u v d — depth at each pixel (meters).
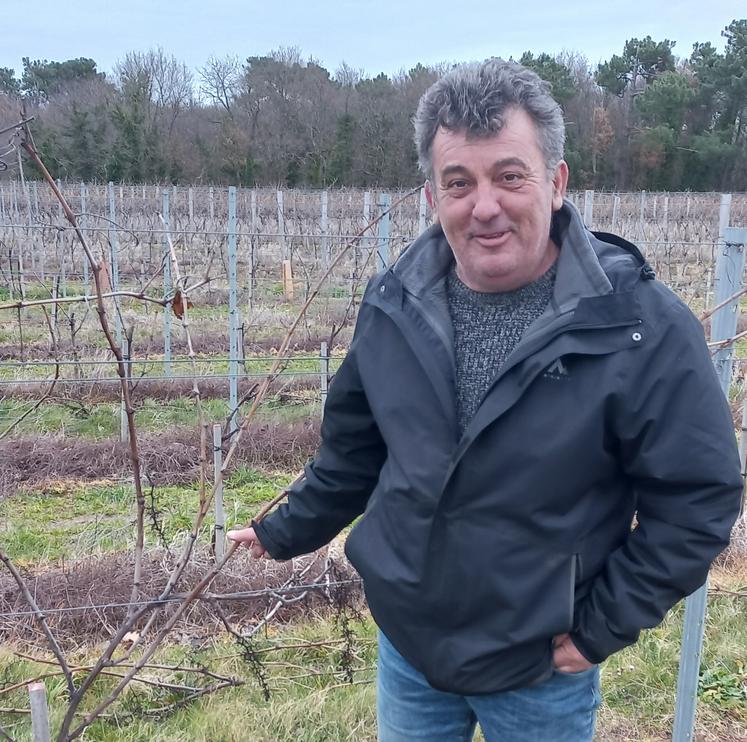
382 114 40.91
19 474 6.08
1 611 3.82
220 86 42.38
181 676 3.39
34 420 7.22
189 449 6.50
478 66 1.50
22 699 3.18
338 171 40.78
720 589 4.11
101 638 3.67
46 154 22.91
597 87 55.00
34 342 9.58
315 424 7.09
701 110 49.69
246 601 3.86
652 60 54.94
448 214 1.53
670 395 1.44
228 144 39.75
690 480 1.44
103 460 6.32
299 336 10.65
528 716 1.66
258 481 6.18
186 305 1.97
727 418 1.46
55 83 48.22
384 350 1.71
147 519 5.34
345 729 3.12
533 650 1.58
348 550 1.79
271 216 23.44
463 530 1.57
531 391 1.50
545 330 1.47
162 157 33.50
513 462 1.51
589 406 1.46
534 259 1.55
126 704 3.21
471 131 1.45
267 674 3.45
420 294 1.67
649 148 46.84
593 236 1.64
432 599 1.62
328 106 41.81
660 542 1.48
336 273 14.66
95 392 8.04
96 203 21.50
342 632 3.65
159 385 8.25
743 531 4.71
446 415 1.59
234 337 6.82
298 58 43.50
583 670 1.61
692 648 2.51
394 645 1.75
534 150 1.47
